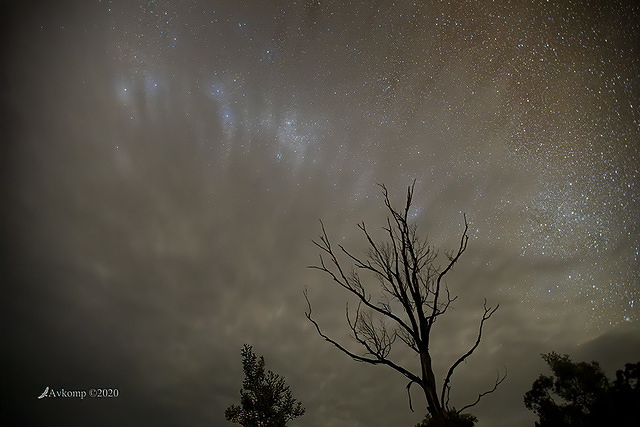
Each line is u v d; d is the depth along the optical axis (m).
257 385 9.81
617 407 6.68
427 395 6.38
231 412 9.41
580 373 7.25
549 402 7.35
